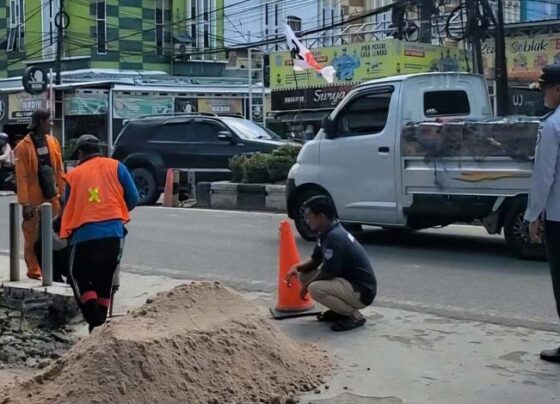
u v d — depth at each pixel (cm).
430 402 491
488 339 629
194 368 482
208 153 1842
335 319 685
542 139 531
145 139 1912
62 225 652
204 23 4141
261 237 1253
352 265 669
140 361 466
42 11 4012
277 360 525
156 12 4050
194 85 3547
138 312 537
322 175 1143
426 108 1092
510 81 2938
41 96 3325
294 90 3109
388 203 1074
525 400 491
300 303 716
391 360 576
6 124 3519
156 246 1181
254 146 1806
